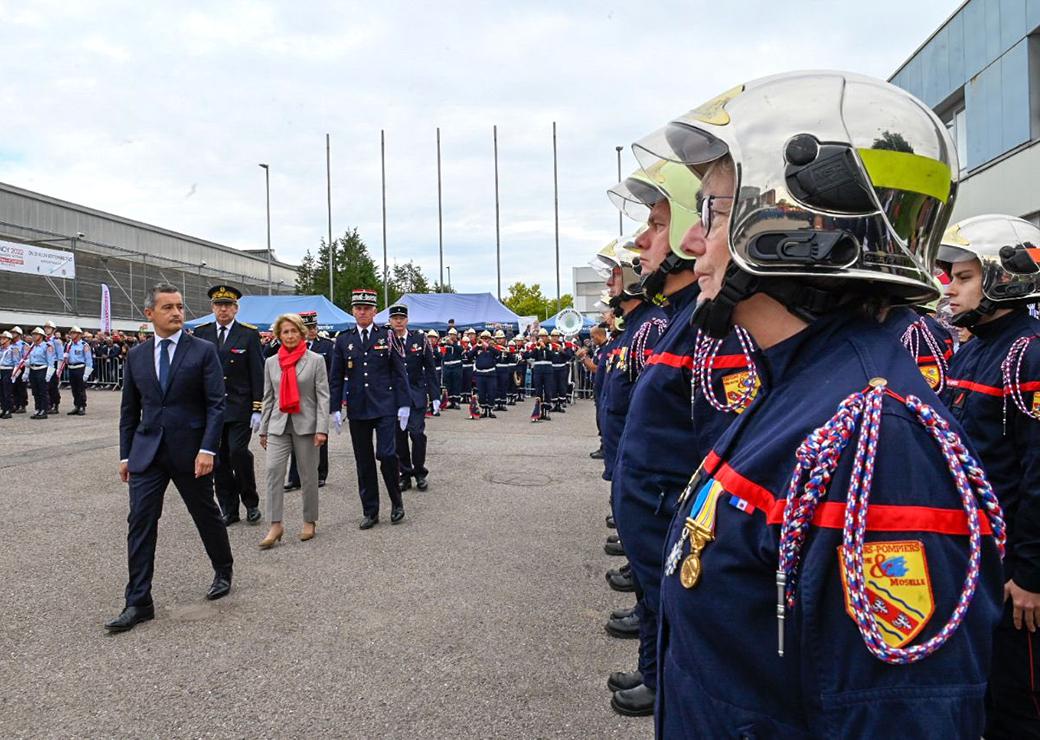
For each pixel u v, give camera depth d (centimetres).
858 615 87
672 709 112
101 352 2397
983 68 1332
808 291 106
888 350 105
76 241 3600
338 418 635
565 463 932
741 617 100
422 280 6278
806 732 94
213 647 366
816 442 94
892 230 101
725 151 110
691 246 133
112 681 329
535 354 1527
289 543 560
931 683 87
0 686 325
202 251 4625
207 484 433
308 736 282
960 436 96
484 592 445
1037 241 234
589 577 473
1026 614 204
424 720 294
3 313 2895
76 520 621
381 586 457
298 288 4888
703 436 213
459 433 1262
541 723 291
